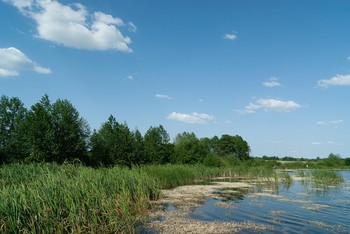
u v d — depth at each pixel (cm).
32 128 6103
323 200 3091
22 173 2506
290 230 1872
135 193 2542
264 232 1823
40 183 1780
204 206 2700
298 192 3734
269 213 2406
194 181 5244
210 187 4222
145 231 1836
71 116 6794
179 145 9512
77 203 1675
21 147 6294
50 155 6141
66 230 1554
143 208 2398
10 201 1455
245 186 4406
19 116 7356
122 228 1711
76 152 6556
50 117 6544
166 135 8506
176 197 3206
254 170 6575
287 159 19775
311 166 11188
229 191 3784
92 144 7262
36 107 6494
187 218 2209
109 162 7088
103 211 1795
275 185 4578
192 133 11188
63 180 1875
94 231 1648
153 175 3862
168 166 4912
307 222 2092
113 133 7394
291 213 2403
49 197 1595
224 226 1961
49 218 1527
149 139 8250
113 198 2039
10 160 6203
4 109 7331
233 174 6662
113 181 2336
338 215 2331
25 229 1405
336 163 11919
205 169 6219
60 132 6519
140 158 7456
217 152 15825
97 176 2270
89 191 1892
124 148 7200
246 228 1911
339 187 4334
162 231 1838
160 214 2334
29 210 1509
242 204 2822
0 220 1383
